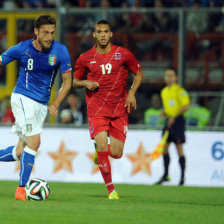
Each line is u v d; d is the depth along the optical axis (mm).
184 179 41375
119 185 38812
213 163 42031
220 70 48312
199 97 46562
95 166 42531
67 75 25000
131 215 19703
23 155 24547
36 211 20047
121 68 26594
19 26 49000
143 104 47594
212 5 53562
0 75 49531
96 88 26578
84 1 54625
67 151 43000
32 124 24625
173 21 48156
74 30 47969
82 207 21656
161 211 21125
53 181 42531
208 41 48438
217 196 31125
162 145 41406
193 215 20156
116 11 48625
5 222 17469
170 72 42000
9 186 33656
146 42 49000
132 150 42719
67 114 46188
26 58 24469
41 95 24875
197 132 42375
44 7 54688
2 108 48969
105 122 26406
